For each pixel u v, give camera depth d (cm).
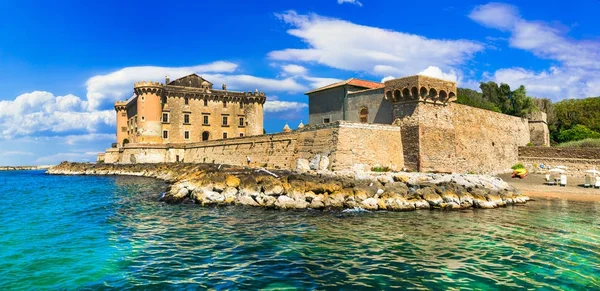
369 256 1970
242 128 10962
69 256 1980
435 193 3484
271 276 1680
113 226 2725
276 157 5597
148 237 2383
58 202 4153
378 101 5225
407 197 3462
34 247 2153
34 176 10294
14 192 5422
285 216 3047
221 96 10644
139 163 9212
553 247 2152
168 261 1889
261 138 6069
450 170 4941
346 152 4406
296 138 5222
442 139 4909
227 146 7238
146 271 1747
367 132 4594
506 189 3884
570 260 1920
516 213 3200
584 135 7994
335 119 5869
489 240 2298
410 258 1939
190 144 9119
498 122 6444
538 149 6675
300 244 2197
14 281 1634
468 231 2528
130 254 2011
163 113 9931
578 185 4944
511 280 1647
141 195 4659
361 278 1659
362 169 4447
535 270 1770
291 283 1600
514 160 6750
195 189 3825
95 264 1848
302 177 3666
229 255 1988
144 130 9600
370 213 3177
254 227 2648
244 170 4659
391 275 1697
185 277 1669
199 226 2695
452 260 1912
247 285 1577
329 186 3475
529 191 4500
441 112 4978
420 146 4656
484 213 3203
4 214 3322
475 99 8856
